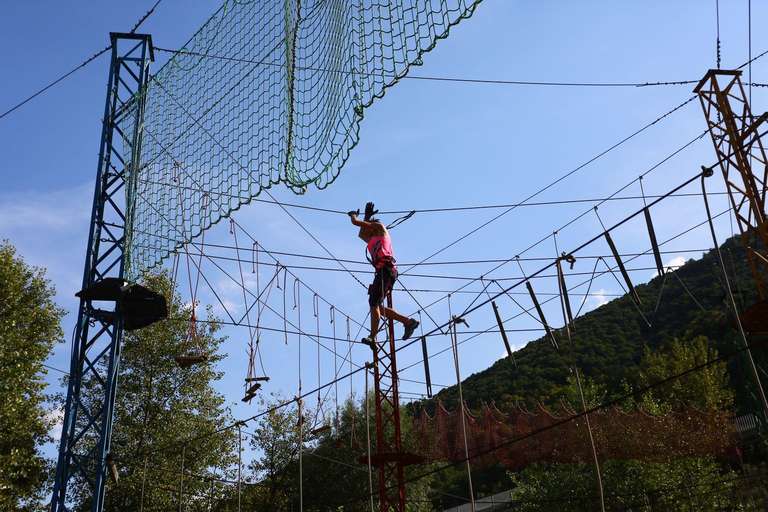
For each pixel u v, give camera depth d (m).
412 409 35.12
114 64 15.33
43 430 22.69
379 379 16.67
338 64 8.05
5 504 20.20
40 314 24.19
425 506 30.59
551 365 47.09
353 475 31.36
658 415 22.59
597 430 21.33
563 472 27.69
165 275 26.09
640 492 25.12
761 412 13.70
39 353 22.91
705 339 41.53
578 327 52.44
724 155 10.88
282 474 32.16
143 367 25.55
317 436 31.39
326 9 8.57
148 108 13.97
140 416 25.16
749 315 10.75
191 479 24.08
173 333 25.98
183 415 25.20
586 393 29.78
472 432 20.30
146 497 22.98
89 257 14.38
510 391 44.72
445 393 50.81
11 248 24.62
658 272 9.62
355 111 7.47
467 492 43.03
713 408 23.12
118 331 14.28
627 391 30.98
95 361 14.37
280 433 32.94
